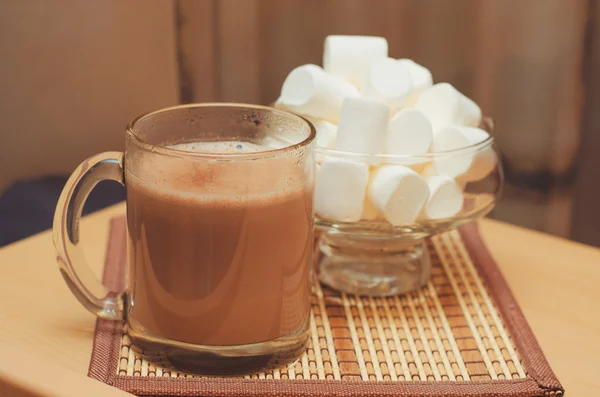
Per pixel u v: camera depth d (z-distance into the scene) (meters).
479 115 0.69
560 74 1.12
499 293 0.68
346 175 0.63
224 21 1.15
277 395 0.59
